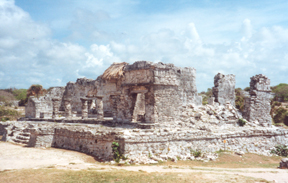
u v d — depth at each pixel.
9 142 34.31
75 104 52.78
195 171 20.81
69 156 26.36
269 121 40.84
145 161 23.73
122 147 24.11
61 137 31.22
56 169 21.03
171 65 30.48
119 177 18.59
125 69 31.92
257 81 40.44
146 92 29.56
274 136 35.06
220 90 40.16
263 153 32.09
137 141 24.53
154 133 25.59
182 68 38.81
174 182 17.45
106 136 25.98
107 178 18.42
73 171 20.27
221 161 26.83
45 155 26.66
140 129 26.89
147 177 18.53
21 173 19.80
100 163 24.00
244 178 18.28
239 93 69.81
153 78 28.83
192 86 40.12
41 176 19.03
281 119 62.44
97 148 26.88
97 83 49.31
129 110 31.61
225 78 40.94
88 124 34.50
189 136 27.72
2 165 23.22
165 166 22.73
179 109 31.17
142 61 29.83
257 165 26.50
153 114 28.81
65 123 36.38
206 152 28.59
